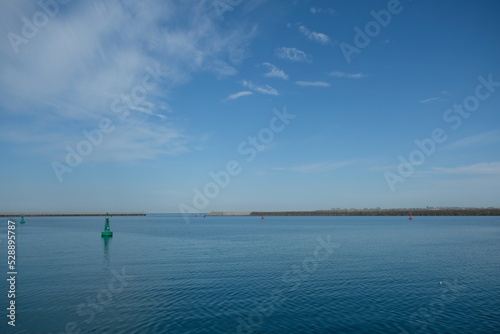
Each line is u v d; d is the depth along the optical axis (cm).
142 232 10806
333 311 2228
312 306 2341
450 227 12019
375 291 2745
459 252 5172
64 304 2366
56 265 4016
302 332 1870
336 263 4128
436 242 6712
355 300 2484
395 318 2097
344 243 6619
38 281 3100
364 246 6072
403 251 5316
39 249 5775
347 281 3109
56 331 1855
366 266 3894
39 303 2381
